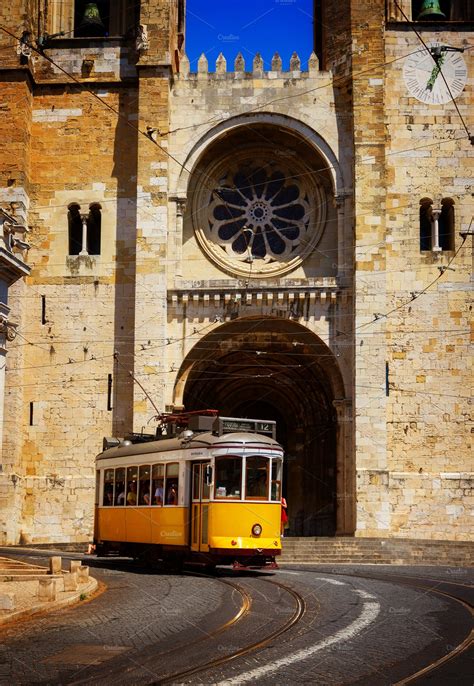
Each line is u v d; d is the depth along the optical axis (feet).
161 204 159.33
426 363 156.46
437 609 68.03
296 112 163.53
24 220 162.30
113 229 164.04
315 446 185.68
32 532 157.99
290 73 164.76
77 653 50.29
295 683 43.01
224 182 171.94
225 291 159.12
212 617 63.46
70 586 77.10
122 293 162.40
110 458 121.19
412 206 160.15
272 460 102.12
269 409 204.13
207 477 100.27
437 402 155.53
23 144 162.61
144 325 156.76
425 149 161.38
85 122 166.71
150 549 109.19
